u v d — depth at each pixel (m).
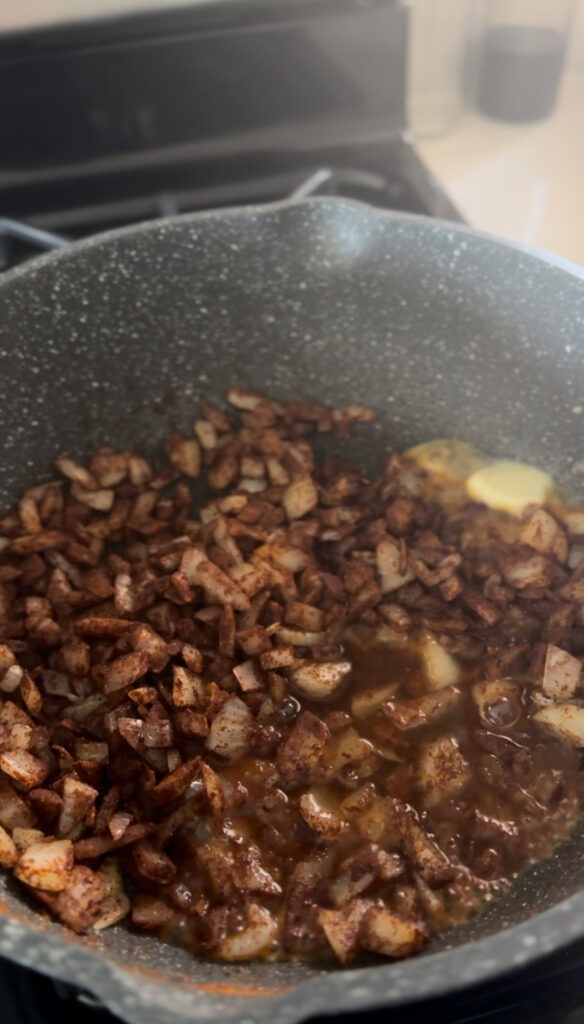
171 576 0.30
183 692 0.27
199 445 0.36
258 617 0.30
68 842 0.24
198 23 0.41
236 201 0.44
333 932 0.22
